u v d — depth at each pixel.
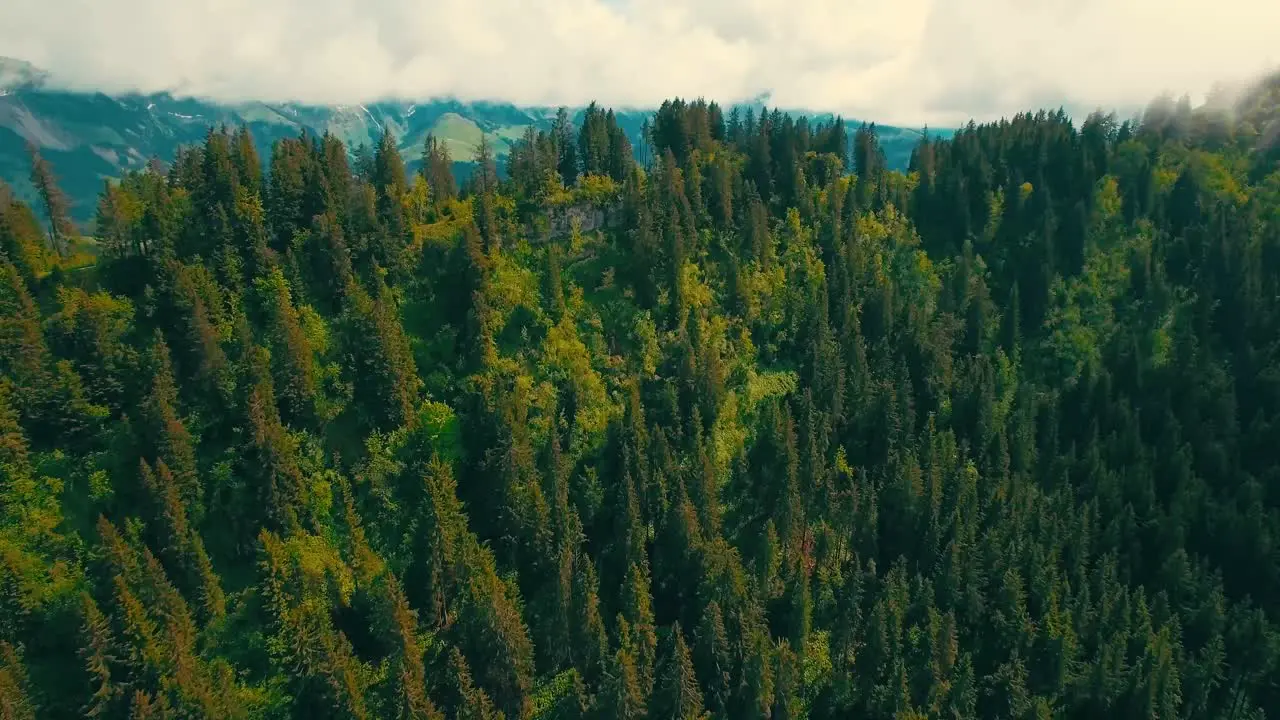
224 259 151.12
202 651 119.81
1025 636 129.62
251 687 117.88
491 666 119.12
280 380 138.12
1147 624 130.88
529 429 146.00
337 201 166.38
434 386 150.75
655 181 189.12
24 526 121.00
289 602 120.06
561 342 157.88
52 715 110.94
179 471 126.06
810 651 131.38
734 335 171.12
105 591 114.94
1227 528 146.88
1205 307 187.38
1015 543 140.12
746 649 123.00
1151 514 151.50
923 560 141.50
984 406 164.38
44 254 152.12
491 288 159.88
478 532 138.88
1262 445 161.62
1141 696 120.94
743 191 193.88
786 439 148.50
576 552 132.75
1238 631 132.75
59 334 135.25
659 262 170.38
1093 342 190.12
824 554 141.38
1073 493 156.12
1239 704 131.25
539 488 134.88
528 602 132.75
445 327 158.25
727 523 147.75
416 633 126.19
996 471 158.62
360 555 129.25
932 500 144.00
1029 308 197.88
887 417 157.38
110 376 133.12
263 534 121.56
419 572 130.88
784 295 179.38
